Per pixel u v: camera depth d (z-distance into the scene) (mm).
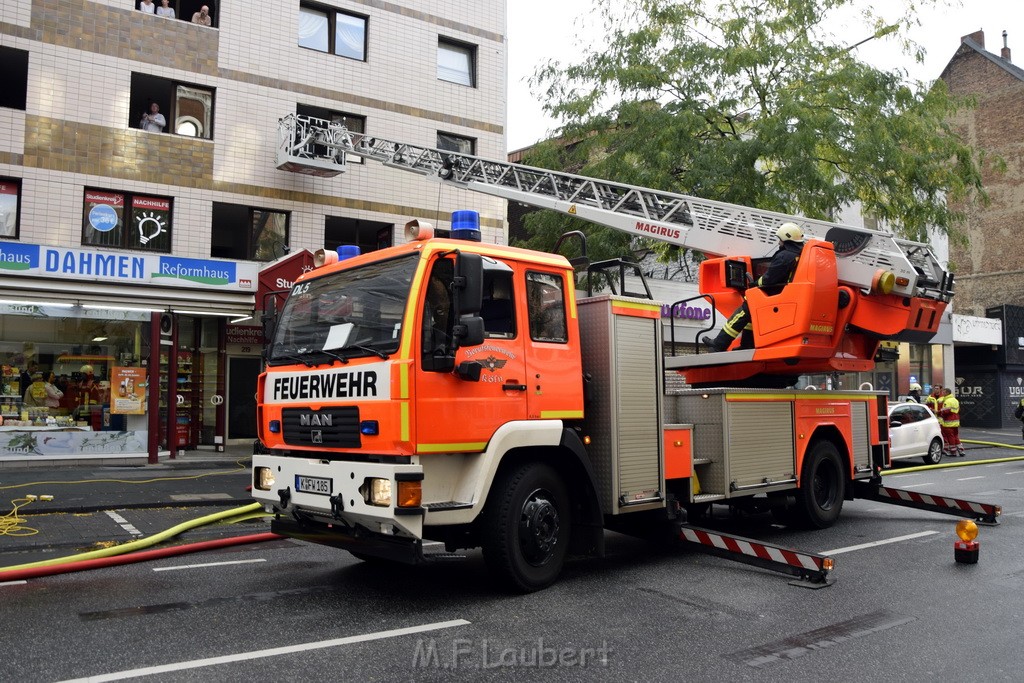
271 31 18016
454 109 20484
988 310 32344
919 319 8766
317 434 5953
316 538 6012
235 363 18688
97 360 15156
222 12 17453
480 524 6066
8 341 14453
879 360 9367
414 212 19594
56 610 5543
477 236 6445
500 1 21531
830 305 8297
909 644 4910
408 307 5496
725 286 9133
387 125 19406
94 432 15000
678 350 10492
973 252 35906
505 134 21344
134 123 17875
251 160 17609
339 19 19156
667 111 17062
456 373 5613
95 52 16016
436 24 20328
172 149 16750
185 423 17891
